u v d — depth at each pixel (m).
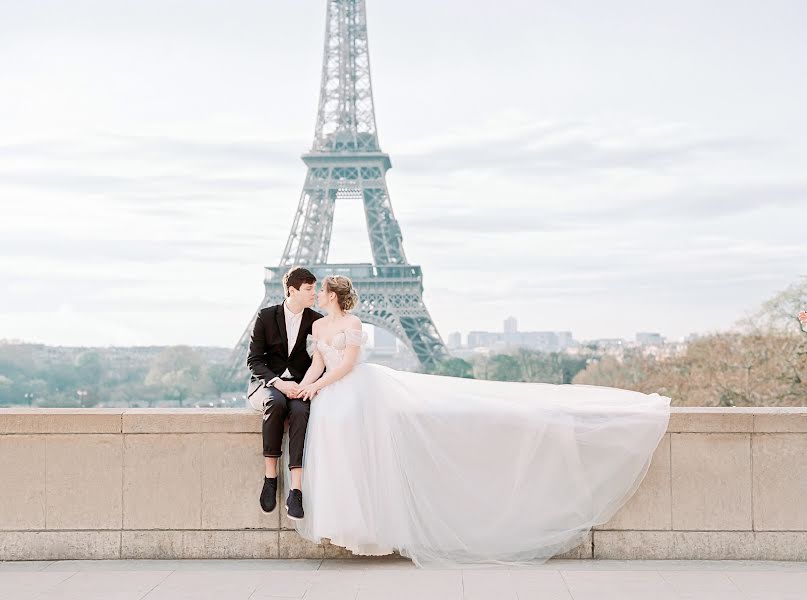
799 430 9.92
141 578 9.27
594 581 9.02
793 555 9.94
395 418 9.71
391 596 8.54
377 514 9.50
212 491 10.20
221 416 10.19
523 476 9.75
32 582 9.15
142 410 10.53
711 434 10.02
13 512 10.21
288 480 9.98
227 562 9.98
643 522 10.02
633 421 9.79
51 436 10.24
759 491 9.98
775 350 63.75
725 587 8.81
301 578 9.20
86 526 10.21
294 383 9.95
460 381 10.19
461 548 9.67
